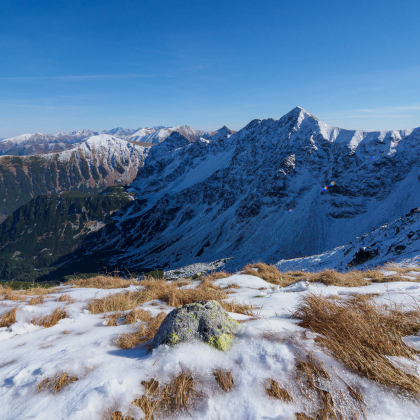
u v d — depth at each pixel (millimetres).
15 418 2748
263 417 2633
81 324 5969
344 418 2588
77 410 2727
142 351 4156
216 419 2668
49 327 5891
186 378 3166
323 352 3445
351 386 2902
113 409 2768
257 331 4137
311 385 2961
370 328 3826
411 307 5223
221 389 3029
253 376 3133
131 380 3133
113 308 7348
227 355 3600
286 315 5852
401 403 2656
